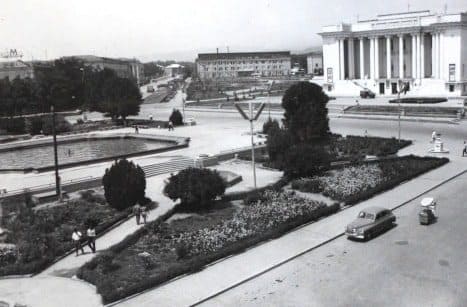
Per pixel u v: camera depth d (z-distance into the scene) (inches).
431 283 1112.2
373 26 5708.7
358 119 4003.4
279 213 1599.4
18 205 1878.7
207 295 1107.3
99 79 5866.1
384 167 2151.8
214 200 1838.1
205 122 4453.7
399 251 1307.8
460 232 1422.2
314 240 1421.0
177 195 1723.7
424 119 3666.3
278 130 2459.4
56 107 5944.9
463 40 5049.2
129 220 1673.2
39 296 1125.1
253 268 1243.2
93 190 2078.0
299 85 2842.0
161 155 2773.1
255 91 7332.7
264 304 1060.5
